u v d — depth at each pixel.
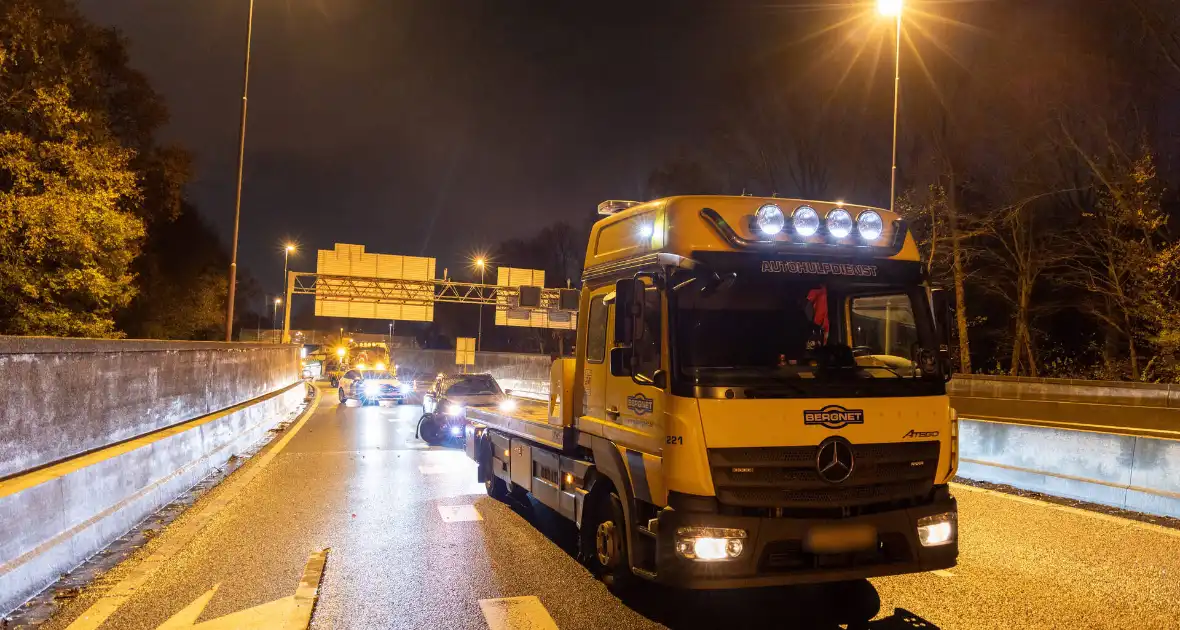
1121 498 9.48
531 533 8.33
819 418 5.26
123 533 7.88
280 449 15.30
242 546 7.61
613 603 6.04
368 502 9.95
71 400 7.27
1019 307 33.53
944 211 29.61
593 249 7.20
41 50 23.69
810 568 5.19
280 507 9.52
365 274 41.94
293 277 41.25
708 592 6.32
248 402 16.58
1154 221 24.59
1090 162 26.83
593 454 6.64
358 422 22.23
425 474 12.33
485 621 5.62
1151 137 26.56
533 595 6.22
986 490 10.70
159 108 32.41
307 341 91.75
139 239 34.19
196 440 11.06
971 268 36.38
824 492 5.23
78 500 6.91
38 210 21.69
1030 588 6.43
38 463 6.66
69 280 23.23
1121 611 5.87
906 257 5.98
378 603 5.98
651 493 5.49
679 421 5.17
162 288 40.91
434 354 65.44
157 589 6.21
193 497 10.02
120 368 8.52
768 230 5.64
